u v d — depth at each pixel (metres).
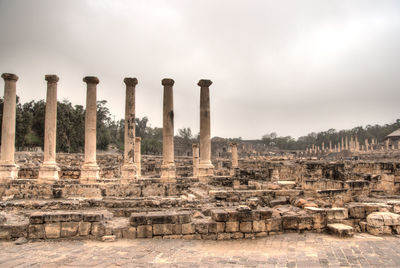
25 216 13.48
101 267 8.27
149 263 8.69
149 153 94.25
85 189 20.20
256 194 16.98
